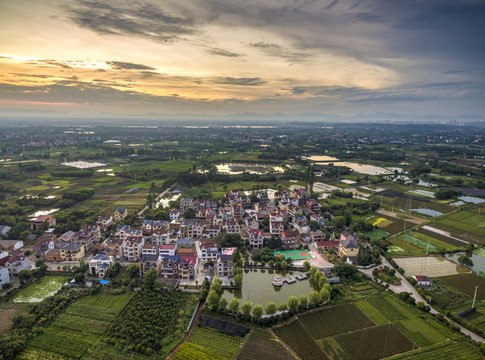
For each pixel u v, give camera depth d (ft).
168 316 495.41
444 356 421.59
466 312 515.50
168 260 623.77
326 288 547.08
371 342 449.89
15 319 460.96
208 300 519.60
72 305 514.27
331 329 476.95
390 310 524.52
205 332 464.65
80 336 444.96
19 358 400.47
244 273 654.94
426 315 509.35
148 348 418.10
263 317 486.79
